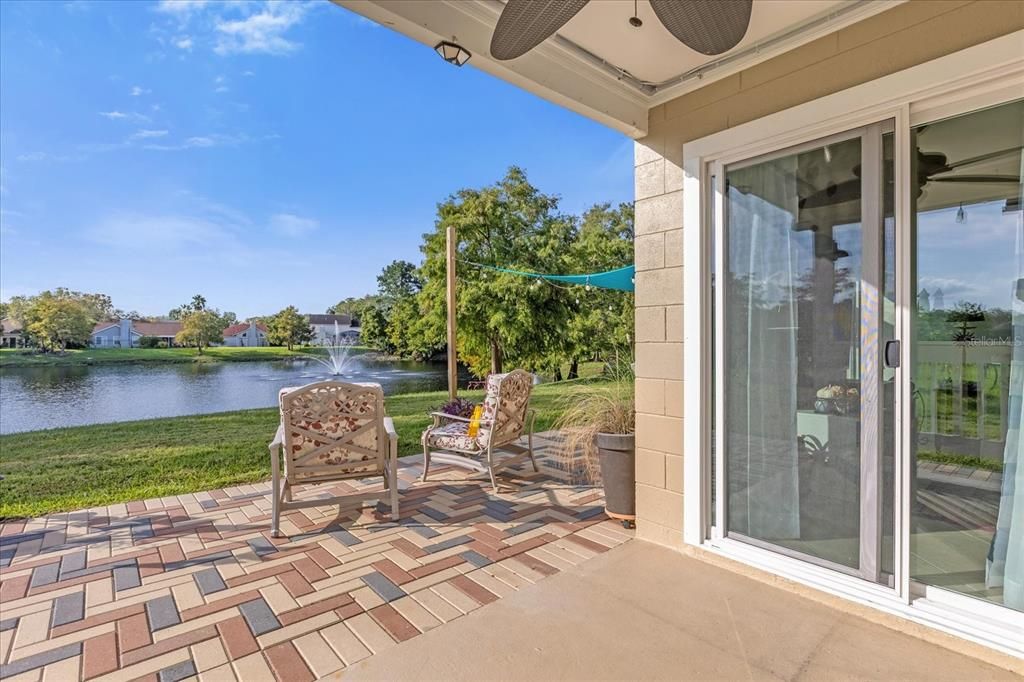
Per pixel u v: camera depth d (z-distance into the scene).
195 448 6.41
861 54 2.13
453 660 1.91
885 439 2.09
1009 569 1.86
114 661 1.93
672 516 2.94
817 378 2.31
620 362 4.42
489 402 4.27
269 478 4.84
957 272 1.95
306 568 2.75
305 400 3.29
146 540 3.19
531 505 3.85
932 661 1.85
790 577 2.38
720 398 2.69
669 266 2.90
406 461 5.49
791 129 2.34
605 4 2.05
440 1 2.00
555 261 11.57
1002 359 1.86
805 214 2.34
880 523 2.11
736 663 1.86
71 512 3.77
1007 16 1.77
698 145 2.73
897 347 2.04
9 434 6.55
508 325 10.74
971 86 1.85
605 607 2.28
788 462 2.42
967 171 1.91
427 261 11.35
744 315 2.60
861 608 2.14
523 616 2.22
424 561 2.83
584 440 4.01
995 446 1.89
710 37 1.64
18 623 2.21
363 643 2.03
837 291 2.23
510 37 1.67
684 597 2.36
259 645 2.02
